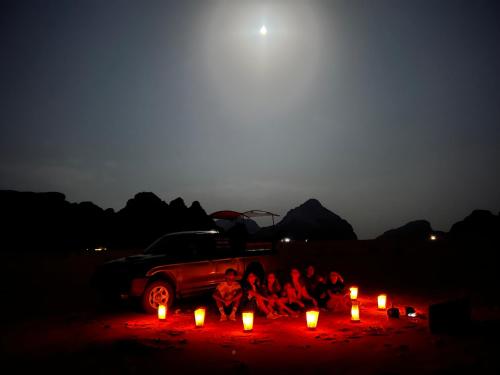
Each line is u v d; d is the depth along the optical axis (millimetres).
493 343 5949
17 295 12750
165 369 5016
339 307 8898
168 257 9641
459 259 22578
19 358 5711
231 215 13641
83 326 7898
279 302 8602
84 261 26969
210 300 11141
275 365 5125
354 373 4734
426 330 6922
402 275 17578
